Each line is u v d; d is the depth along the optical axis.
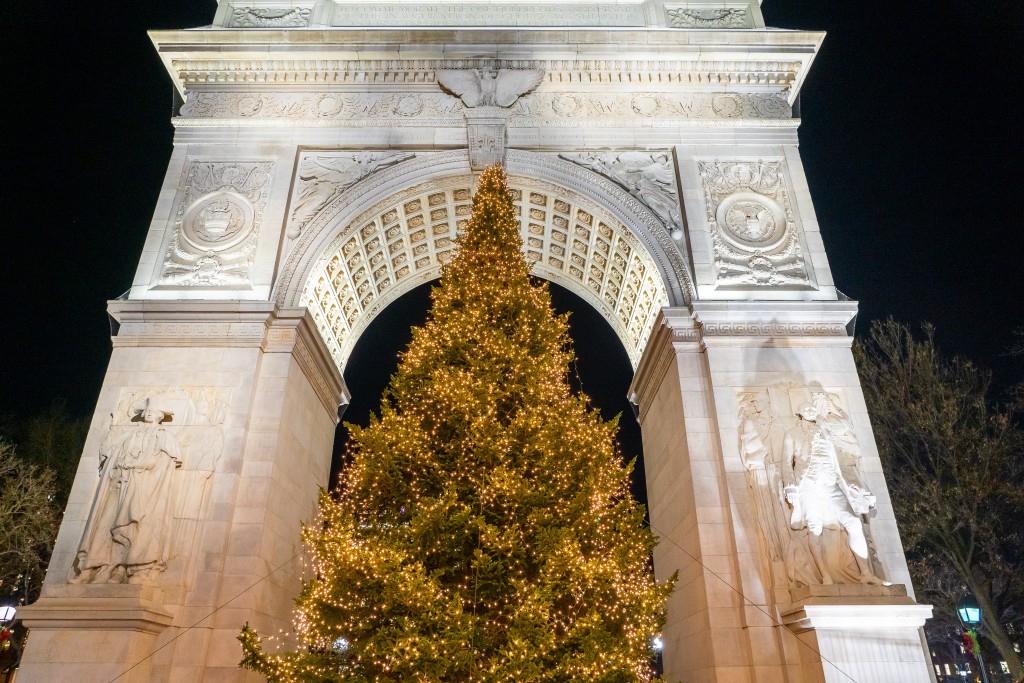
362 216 23.86
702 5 27.84
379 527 15.94
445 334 17.92
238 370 19.88
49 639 15.59
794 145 24.41
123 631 15.67
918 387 30.39
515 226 20.72
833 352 20.38
